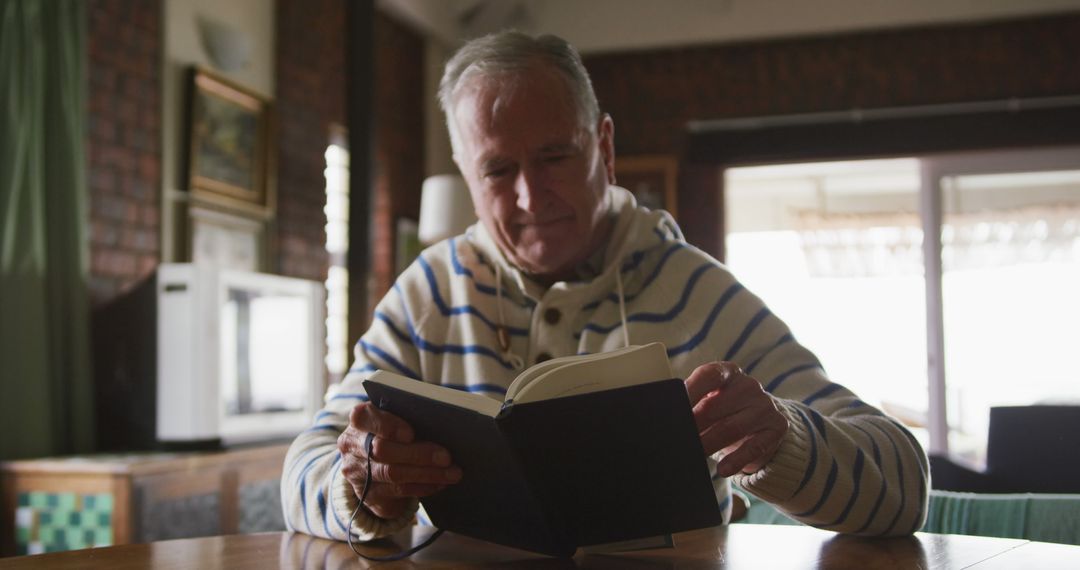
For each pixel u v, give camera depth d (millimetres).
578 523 859
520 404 767
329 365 4730
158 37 3568
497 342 1203
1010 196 5410
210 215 3793
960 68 5453
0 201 2830
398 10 5406
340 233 4910
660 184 5770
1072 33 5320
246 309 3242
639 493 820
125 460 2725
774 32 5664
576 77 1136
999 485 1697
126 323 3135
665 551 953
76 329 3041
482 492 894
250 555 978
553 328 1179
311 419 3582
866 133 5512
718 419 863
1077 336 5254
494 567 889
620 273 1195
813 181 7871
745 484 936
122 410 3100
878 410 1051
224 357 3119
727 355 1146
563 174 1121
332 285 4852
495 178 1146
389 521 1012
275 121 4227
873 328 7812
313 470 1081
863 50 5605
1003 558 878
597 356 814
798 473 897
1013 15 5348
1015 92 5367
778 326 1154
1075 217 5281
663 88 5887
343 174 4957
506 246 1202
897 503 956
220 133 3859
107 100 3303
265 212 4113
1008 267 5359
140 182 3439
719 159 5680
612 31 5906
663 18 5836
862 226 7773
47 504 2627
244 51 3920
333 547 1020
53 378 2986
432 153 5914
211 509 2891
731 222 8211
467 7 5938
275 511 3209
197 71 3699
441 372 1228
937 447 5324
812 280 8008
